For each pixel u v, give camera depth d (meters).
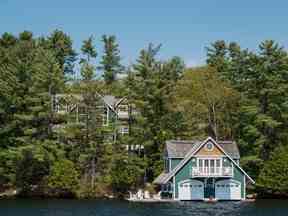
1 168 97.06
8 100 101.19
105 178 99.12
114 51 159.62
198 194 93.69
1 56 115.94
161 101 107.25
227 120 112.94
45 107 100.50
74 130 100.19
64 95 104.62
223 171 93.81
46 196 97.56
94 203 85.81
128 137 103.12
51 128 101.88
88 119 101.81
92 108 102.31
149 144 102.44
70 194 97.12
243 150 106.12
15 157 95.44
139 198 93.94
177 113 108.88
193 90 113.56
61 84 104.06
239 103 110.81
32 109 98.94
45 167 98.50
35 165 97.88
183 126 109.19
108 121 113.31
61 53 155.62
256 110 103.25
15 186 99.19
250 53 109.25
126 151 102.06
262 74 105.50
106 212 71.00
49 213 69.62
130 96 107.88
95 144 100.25
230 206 81.44
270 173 96.25
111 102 121.69
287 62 106.62
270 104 103.94
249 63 109.50
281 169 95.56
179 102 110.81
